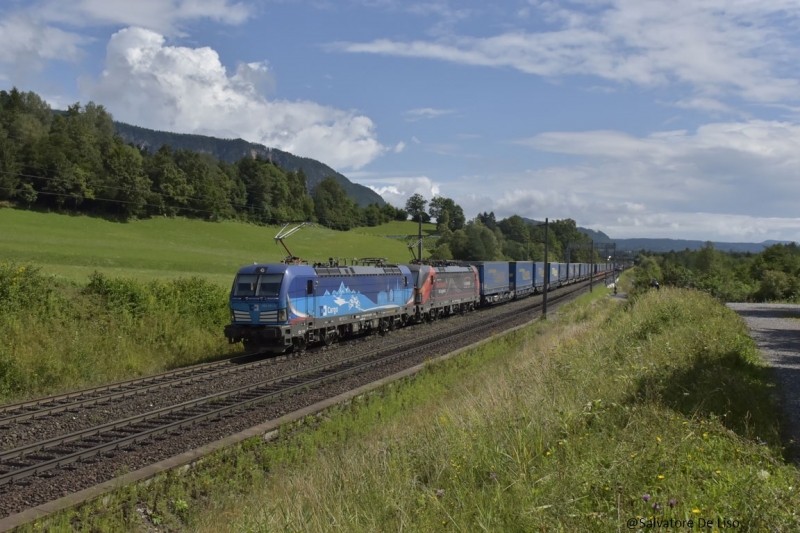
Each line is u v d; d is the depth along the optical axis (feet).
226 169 388.78
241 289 72.90
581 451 23.08
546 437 24.79
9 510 27.71
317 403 48.96
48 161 237.04
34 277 69.05
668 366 37.04
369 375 62.03
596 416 26.32
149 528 27.02
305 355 75.10
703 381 34.24
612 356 45.96
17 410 45.57
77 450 36.52
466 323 117.80
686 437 22.72
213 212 297.74
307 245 268.41
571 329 86.43
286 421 42.47
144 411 46.50
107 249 187.21
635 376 35.14
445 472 23.40
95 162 272.51
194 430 40.96
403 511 19.45
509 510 18.69
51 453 36.11
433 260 130.62
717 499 17.83
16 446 37.68
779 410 32.96
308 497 22.39
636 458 20.58
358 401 49.67
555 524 17.19
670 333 54.13
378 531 18.84
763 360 51.16
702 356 41.39
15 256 150.71
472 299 142.92
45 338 60.18
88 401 48.47
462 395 44.50
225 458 35.55
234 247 242.37
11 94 370.53
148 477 31.32
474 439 25.72
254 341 72.95
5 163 224.33
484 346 81.82
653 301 86.58
